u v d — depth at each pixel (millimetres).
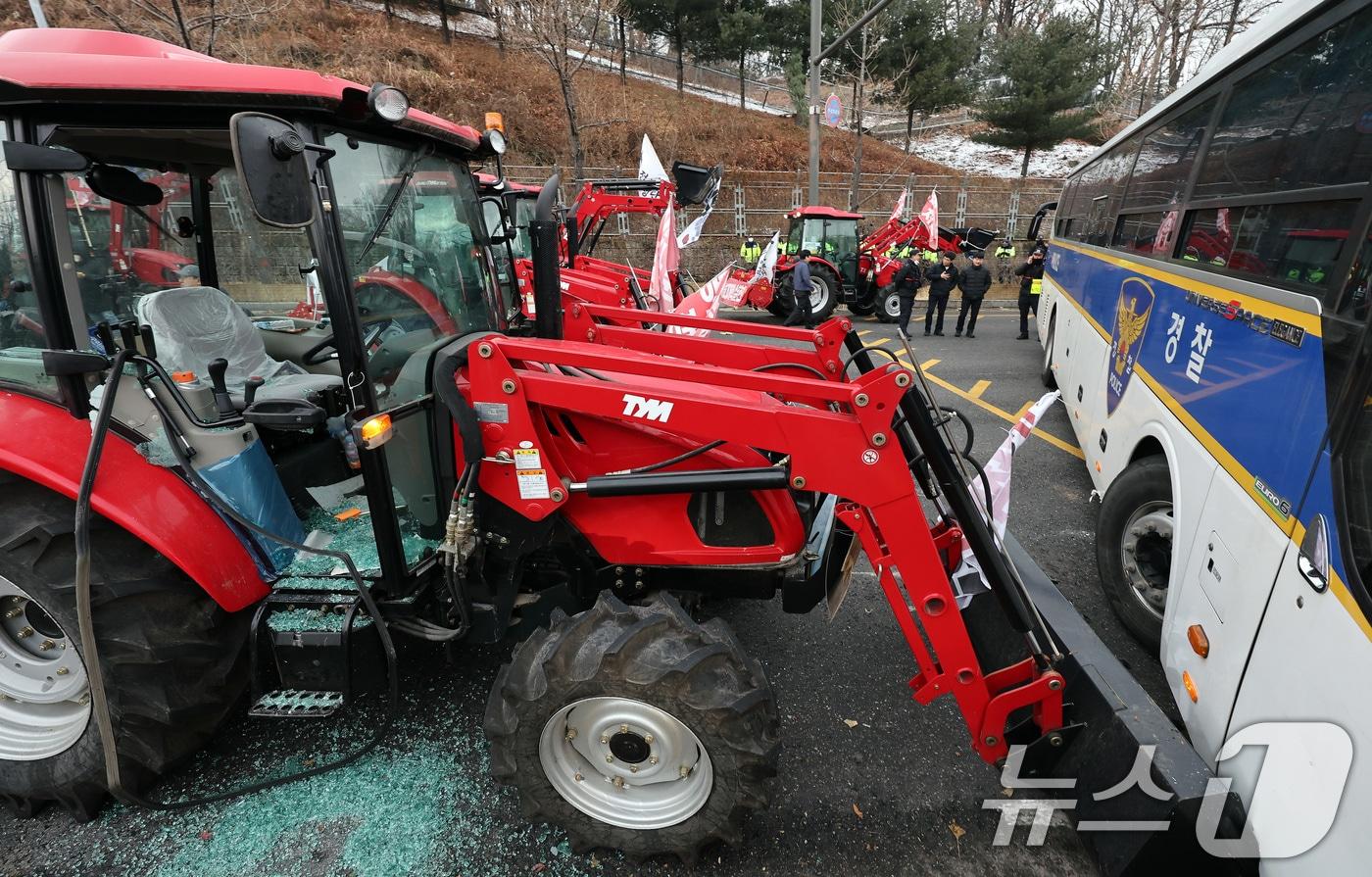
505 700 2129
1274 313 2326
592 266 8727
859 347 3225
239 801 2504
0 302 2188
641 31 27422
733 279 9141
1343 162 2135
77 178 2203
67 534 2207
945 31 25109
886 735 2873
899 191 22016
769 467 2289
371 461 2221
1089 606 3799
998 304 17703
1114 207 5305
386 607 2414
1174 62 32812
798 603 2670
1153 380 3504
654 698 2002
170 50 2367
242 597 2330
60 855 2303
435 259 2762
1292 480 1999
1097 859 2082
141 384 2238
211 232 2947
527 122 19812
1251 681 2041
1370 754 1489
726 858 2309
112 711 2225
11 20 13375
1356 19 2211
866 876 2252
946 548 2793
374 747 2729
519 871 2248
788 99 31672
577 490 2332
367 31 20562
